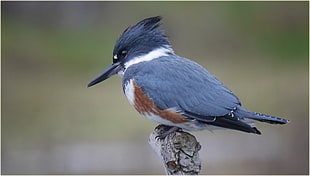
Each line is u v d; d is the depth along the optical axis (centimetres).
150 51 671
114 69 693
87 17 2117
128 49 678
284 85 1620
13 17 2144
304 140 1248
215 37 1984
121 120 1399
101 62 1842
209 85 621
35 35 2058
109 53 1897
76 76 1752
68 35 2066
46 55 1888
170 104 614
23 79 1747
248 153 1202
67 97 1602
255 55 1945
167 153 545
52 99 1578
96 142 1273
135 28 680
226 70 1834
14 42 1966
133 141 1271
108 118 1417
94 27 2088
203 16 1969
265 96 1558
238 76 1758
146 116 637
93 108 1498
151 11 1959
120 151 1216
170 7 1934
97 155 1210
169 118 616
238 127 592
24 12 2180
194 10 1955
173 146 542
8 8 2130
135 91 631
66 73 1778
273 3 1969
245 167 1139
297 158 1192
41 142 1291
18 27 2089
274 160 1188
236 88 1642
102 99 1583
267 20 1994
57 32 2095
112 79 1769
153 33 675
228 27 1983
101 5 2083
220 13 1977
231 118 600
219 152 1197
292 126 1312
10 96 1605
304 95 1527
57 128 1369
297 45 1936
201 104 608
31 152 1251
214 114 604
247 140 1248
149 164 1173
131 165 1162
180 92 614
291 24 1986
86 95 1622
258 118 600
